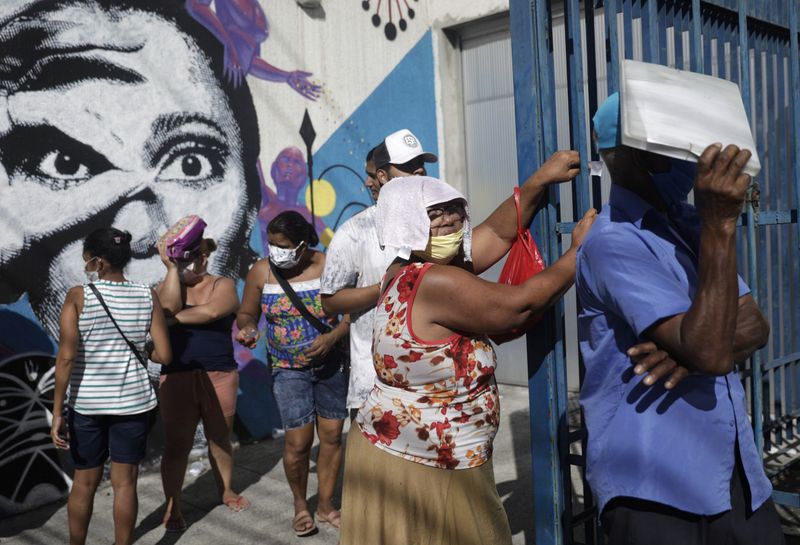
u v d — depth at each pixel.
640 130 1.54
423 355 2.00
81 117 4.83
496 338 2.32
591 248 1.67
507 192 7.00
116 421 3.40
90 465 3.39
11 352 4.50
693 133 1.56
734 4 2.67
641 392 1.62
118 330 3.36
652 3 2.24
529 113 2.29
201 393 4.15
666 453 1.58
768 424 3.40
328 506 3.99
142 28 5.10
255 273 4.06
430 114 7.06
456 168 7.27
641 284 1.55
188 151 5.37
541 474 2.34
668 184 1.70
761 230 3.05
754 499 1.64
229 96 5.59
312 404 3.87
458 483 2.03
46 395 4.62
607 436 1.66
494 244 2.33
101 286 3.36
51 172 4.70
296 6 6.02
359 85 6.48
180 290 4.07
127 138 5.05
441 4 7.02
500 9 6.58
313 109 6.14
